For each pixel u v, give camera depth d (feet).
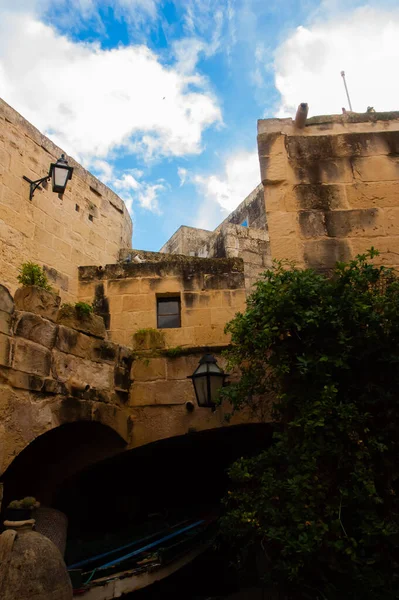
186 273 26.45
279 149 20.30
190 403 21.36
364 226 18.92
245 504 14.79
